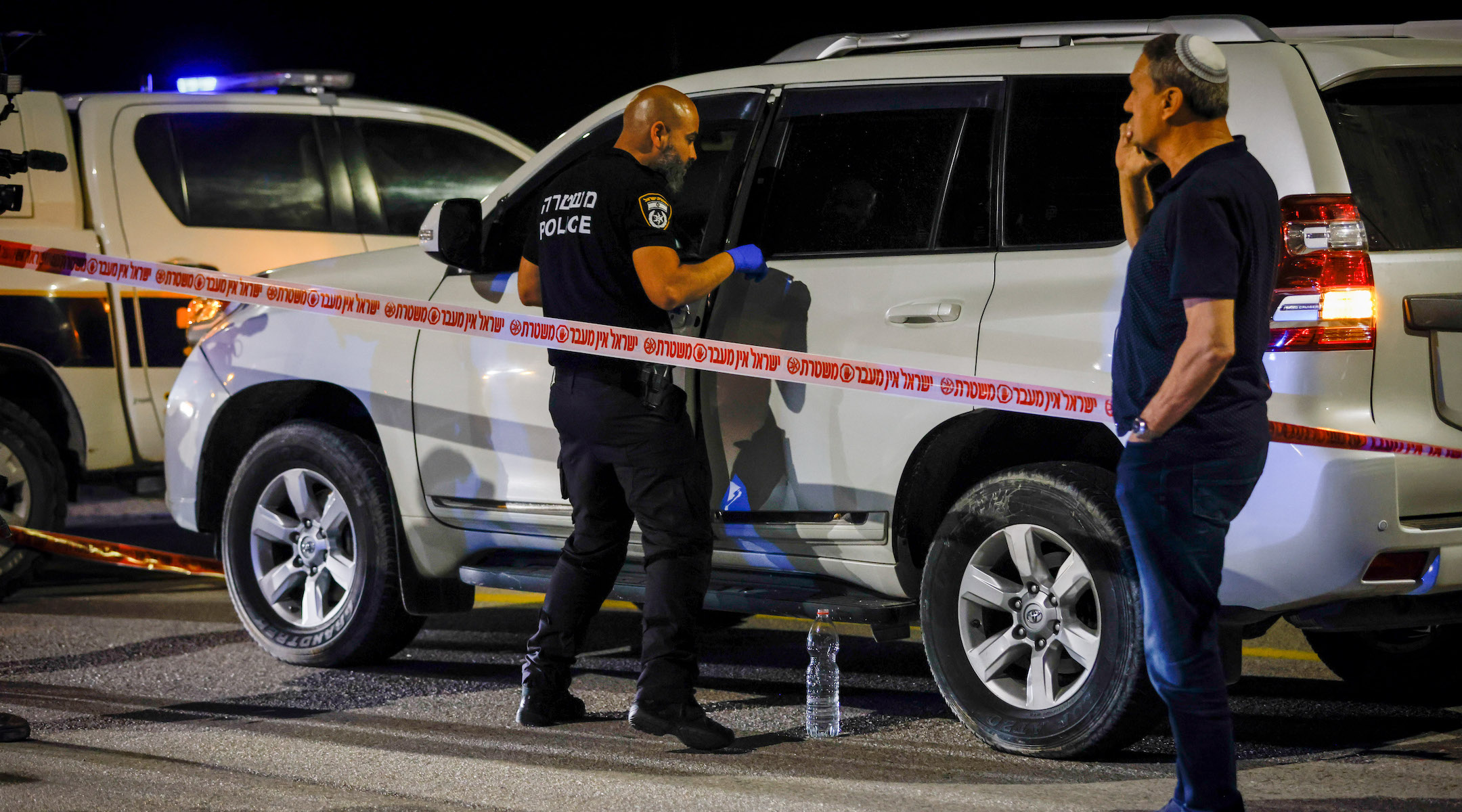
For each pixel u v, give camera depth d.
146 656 19.05
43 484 22.95
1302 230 12.30
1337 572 12.12
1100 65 13.75
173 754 14.25
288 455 18.17
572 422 14.14
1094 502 13.09
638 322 14.00
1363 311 12.21
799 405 14.44
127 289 23.50
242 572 18.61
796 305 14.46
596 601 15.17
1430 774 13.14
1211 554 10.58
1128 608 12.91
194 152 24.75
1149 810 12.09
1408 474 12.17
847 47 15.73
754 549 14.95
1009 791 12.70
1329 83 12.84
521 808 12.42
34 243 23.00
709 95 15.80
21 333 22.73
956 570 13.93
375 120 26.61
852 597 14.56
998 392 13.02
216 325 19.08
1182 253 10.19
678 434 13.95
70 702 16.56
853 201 14.65
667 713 14.02
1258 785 12.84
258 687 17.33
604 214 13.84
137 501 35.00
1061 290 13.27
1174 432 10.49
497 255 16.75
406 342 17.20
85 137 23.91
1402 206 12.87
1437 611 13.18
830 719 15.38
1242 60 13.03
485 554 17.27
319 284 17.81
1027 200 13.77
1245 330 10.47
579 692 16.83
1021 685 13.97
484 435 16.62
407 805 12.48
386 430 17.31
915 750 14.21
